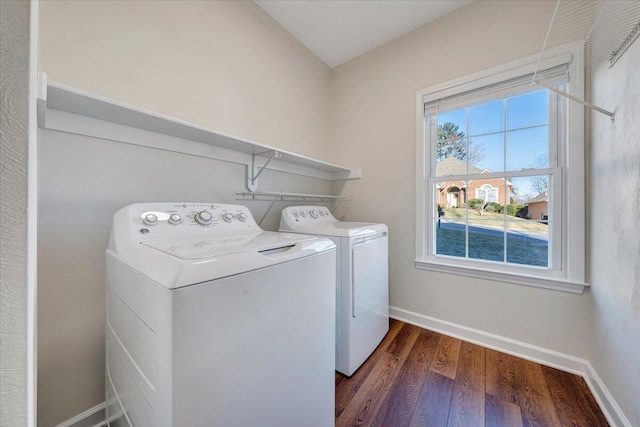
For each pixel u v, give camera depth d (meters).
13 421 0.28
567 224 1.45
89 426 1.07
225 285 0.65
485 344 1.70
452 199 1.90
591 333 1.32
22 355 0.28
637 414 0.91
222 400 0.64
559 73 1.44
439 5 1.78
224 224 1.19
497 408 1.17
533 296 1.54
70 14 1.01
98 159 1.09
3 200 0.26
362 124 2.33
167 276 0.57
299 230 1.65
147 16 1.24
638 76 0.91
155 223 0.98
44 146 0.95
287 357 0.82
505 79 1.61
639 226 0.90
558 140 1.49
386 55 2.18
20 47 0.26
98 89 1.08
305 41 2.18
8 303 0.27
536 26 1.51
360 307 1.50
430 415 1.14
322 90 2.46
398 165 2.10
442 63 1.87
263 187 1.85
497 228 1.71
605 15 1.03
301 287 0.88
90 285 1.07
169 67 1.32
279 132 2.00
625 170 1.00
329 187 2.53
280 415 0.80
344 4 1.79
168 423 0.55
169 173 1.32
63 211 1.00
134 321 0.73
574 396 1.23
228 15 1.62
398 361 1.54
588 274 1.36
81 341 1.05
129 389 0.77
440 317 1.89
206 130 1.21
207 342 0.61
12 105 0.26
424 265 1.95
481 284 1.73
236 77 1.67
